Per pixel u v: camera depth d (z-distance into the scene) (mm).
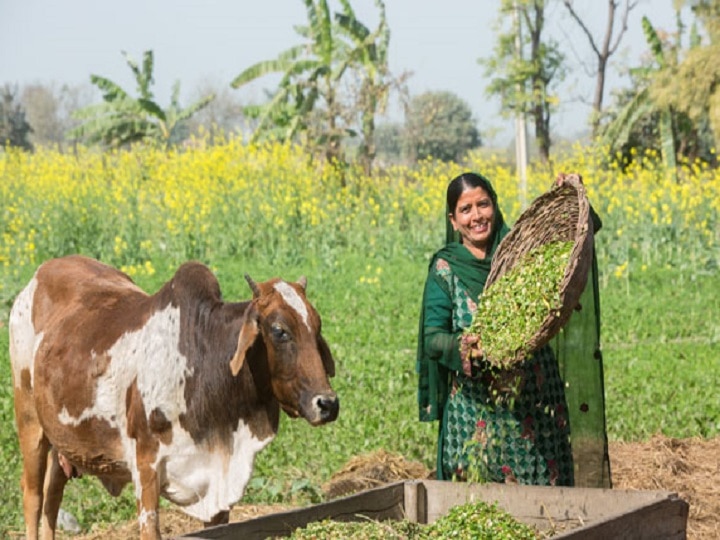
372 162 29219
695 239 20922
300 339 5234
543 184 23453
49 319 6270
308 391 5176
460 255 5461
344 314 16359
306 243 23359
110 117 35906
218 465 5508
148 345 5562
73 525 7281
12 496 7957
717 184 22000
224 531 4570
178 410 5484
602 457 5723
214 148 26031
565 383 5715
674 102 30547
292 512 4824
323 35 28531
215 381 5430
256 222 23219
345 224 24516
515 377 5254
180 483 5574
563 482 5477
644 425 9852
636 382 11797
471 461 5344
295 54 28891
